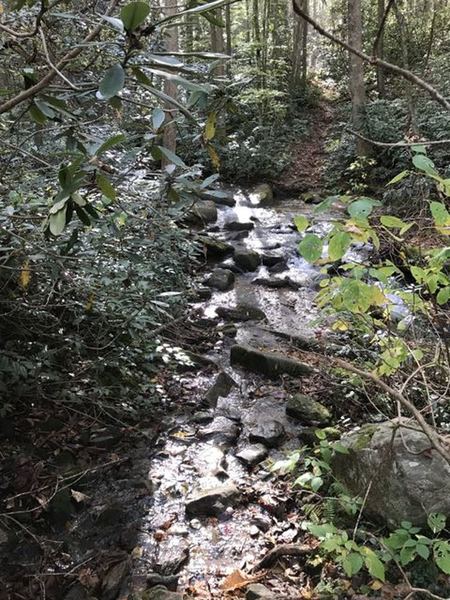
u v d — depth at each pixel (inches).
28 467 110.0
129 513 104.5
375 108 380.8
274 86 491.8
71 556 95.0
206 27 515.2
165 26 55.3
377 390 132.8
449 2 462.3
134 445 123.1
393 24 485.7
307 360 162.9
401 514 87.9
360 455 98.7
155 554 95.4
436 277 61.2
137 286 131.4
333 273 219.0
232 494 107.8
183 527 101.7
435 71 400.5
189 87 48.0
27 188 109.4
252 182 383.6
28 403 124.6
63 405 126.3
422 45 468.4
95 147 54.2
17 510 101.1
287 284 224.5
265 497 108.3
